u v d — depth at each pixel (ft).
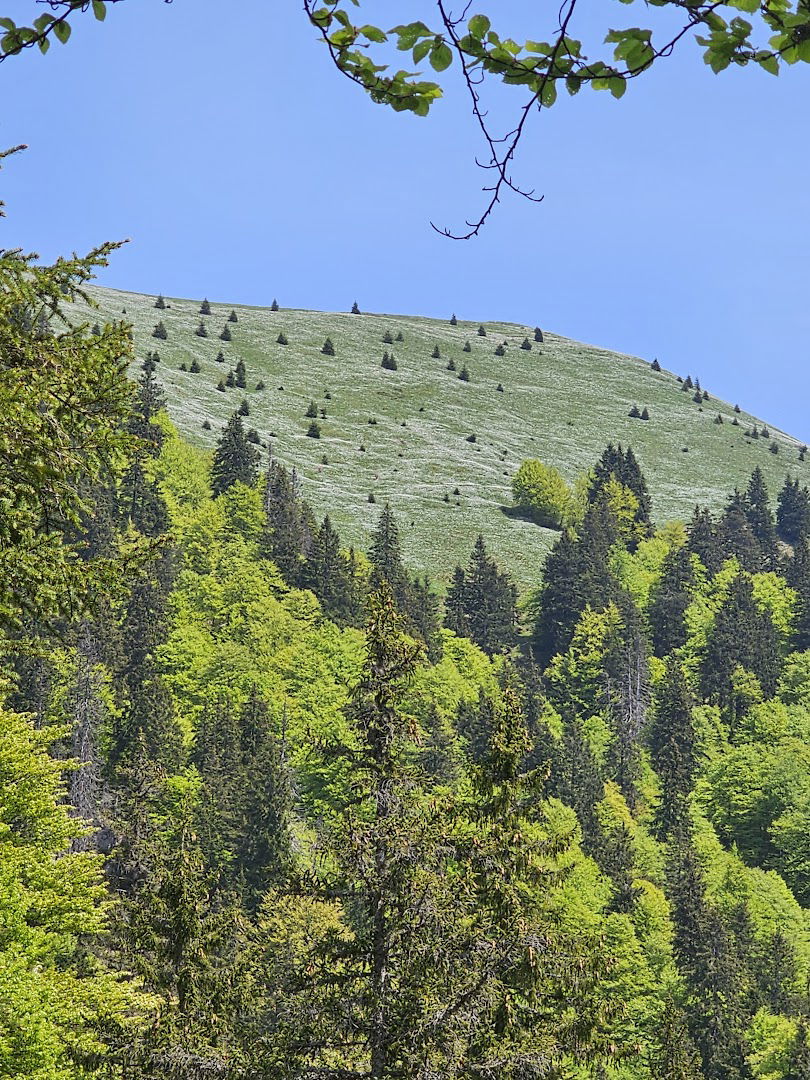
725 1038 198.18
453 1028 60.90
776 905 275.39
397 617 71.61
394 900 64.08
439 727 294.46
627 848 254.47
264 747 253.24
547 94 12.66
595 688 448.65
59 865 75.66
